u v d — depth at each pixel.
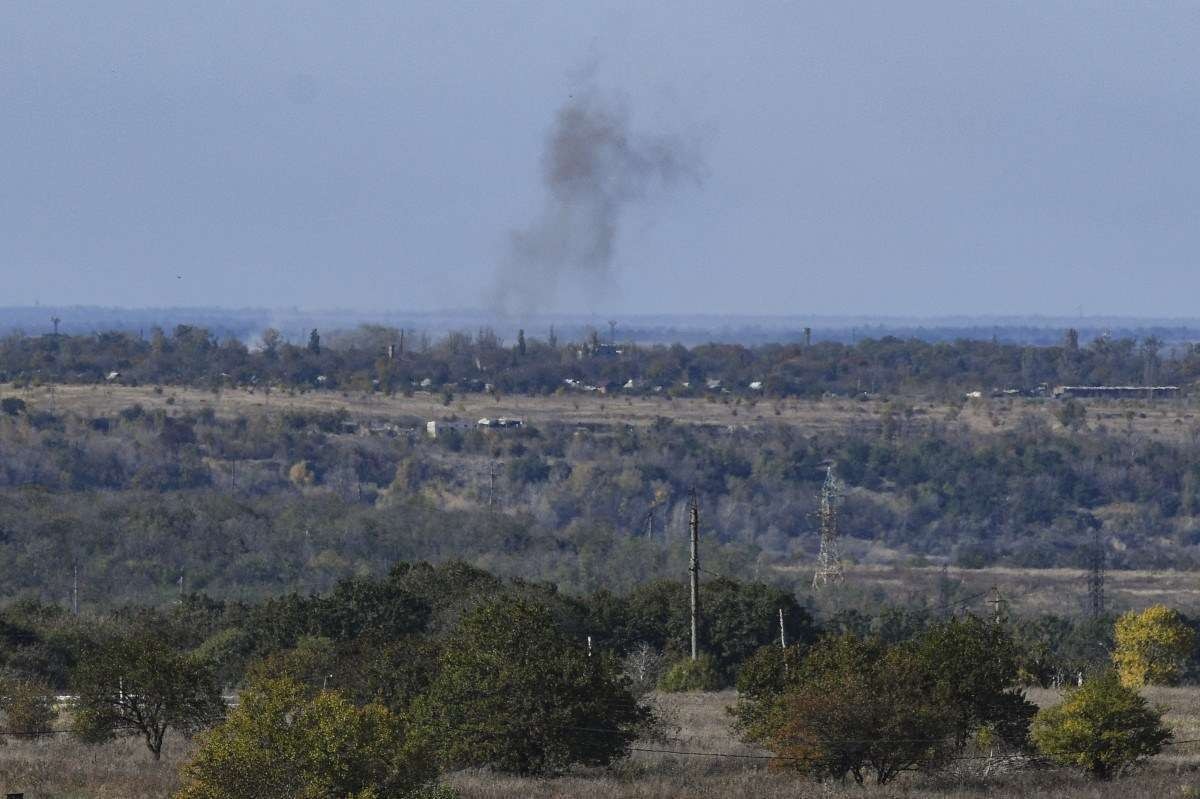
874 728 124.94
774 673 142.50
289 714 100.62
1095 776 129.50
